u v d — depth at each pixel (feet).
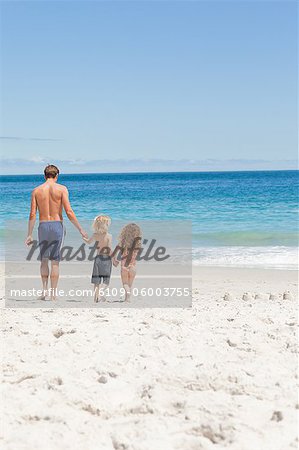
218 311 23.82
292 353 15.89
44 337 18.07
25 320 21.43
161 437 10.68
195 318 21.58
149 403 12.23
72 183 362.74
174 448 10.32
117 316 22.27
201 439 10.47
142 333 18.49
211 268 48.37
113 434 10.77
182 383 13.51
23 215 123.34
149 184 312.71
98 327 19.60
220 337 17.83
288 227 87.45
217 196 170.40
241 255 57.82
